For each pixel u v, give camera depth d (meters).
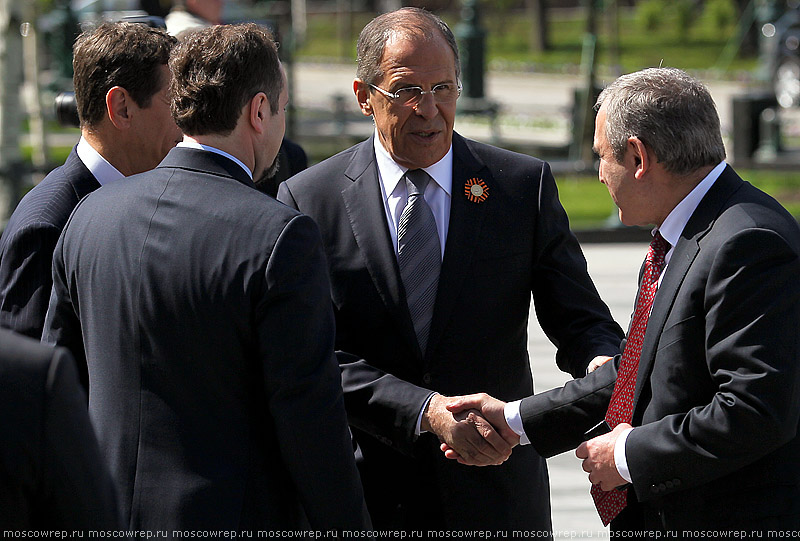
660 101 3.85
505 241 4.77
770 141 21.75
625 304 12.20
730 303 3.63
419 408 4.52
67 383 2.83
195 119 3.82
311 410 3.61
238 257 3.61
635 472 3.84
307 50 55.91
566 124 26.77
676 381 3.84
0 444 2.71
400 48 4.54
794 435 3.67
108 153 4.62
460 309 4.70
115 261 3.75
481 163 4.88
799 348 3.64
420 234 4.73
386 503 4.79
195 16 8.55
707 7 57.44
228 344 3.61
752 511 3.77
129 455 3.64
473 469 4.74
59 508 2.82
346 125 26.52
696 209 3.88
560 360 4.97
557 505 7.43
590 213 17.48
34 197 4.50
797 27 32.25
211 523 3.54
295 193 4.93
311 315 3.63
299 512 3.85
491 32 61.56
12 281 4.27
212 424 3.64
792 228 3.74
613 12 29.14
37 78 19.05
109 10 29.80
